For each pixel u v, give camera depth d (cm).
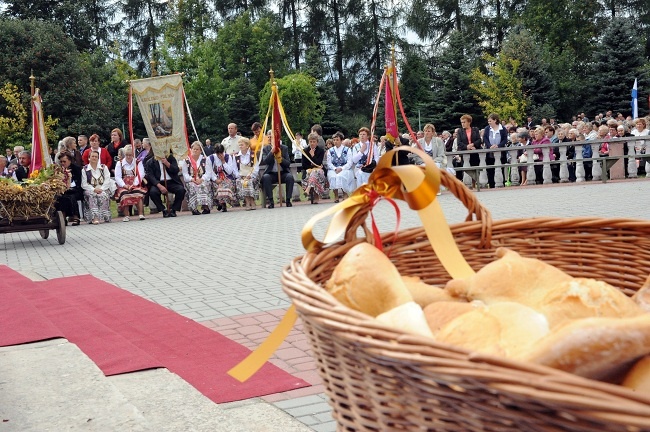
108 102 4172
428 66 5225
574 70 4894
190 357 454
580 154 1905
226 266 848
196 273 808
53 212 1198
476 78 4056
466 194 223
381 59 5341
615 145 1912
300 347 471
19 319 559
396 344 109
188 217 1641
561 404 86
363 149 1758
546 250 228
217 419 341
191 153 1692
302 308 133
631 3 5166
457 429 105
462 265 175
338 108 4675
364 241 197
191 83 4266
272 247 994
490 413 97
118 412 337
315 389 384
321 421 337
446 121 4209
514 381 91
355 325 117
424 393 106
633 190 1516
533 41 4147
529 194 1598
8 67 3844
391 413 116
